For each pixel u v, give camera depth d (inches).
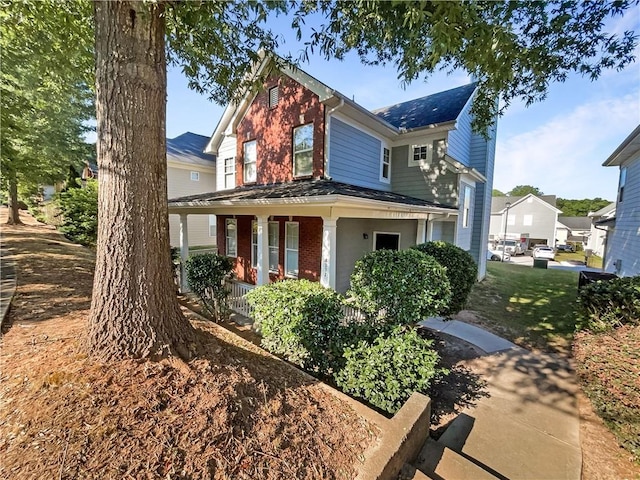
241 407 96.2
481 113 279.3
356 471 82.0
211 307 261.7
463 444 121.7
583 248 1483.8
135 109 106.1
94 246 524.4
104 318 108.0
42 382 93.1
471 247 476.7
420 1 94.1
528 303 347.9
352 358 133.8
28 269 272.2
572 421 141.3
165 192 118.9
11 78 294.4
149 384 96.3
